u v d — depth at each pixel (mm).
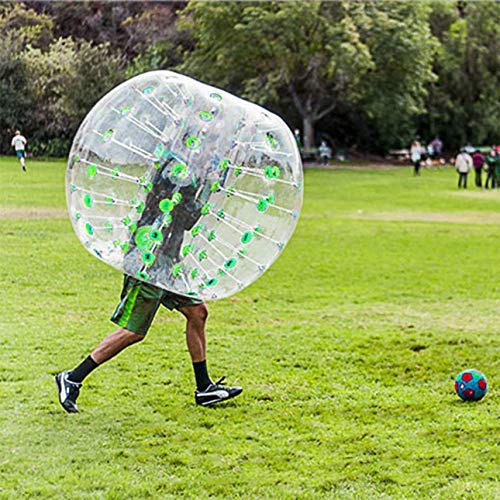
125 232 6215
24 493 5133
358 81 50812
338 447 6047
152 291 6355
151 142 6188
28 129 42594
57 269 12867
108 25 52219
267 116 6625
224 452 5898
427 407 6996
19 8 48219
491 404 7133
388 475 5551
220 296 6531
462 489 5336
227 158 6285
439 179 41281
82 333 9125
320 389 7430
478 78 61375
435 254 17000
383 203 29188
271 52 49031
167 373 7746
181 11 51688
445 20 62375
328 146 58531
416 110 53625
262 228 6520
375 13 51562
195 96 6320
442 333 9750
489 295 12641
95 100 42969
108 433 6176
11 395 6930
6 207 20453
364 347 8977
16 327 9242
